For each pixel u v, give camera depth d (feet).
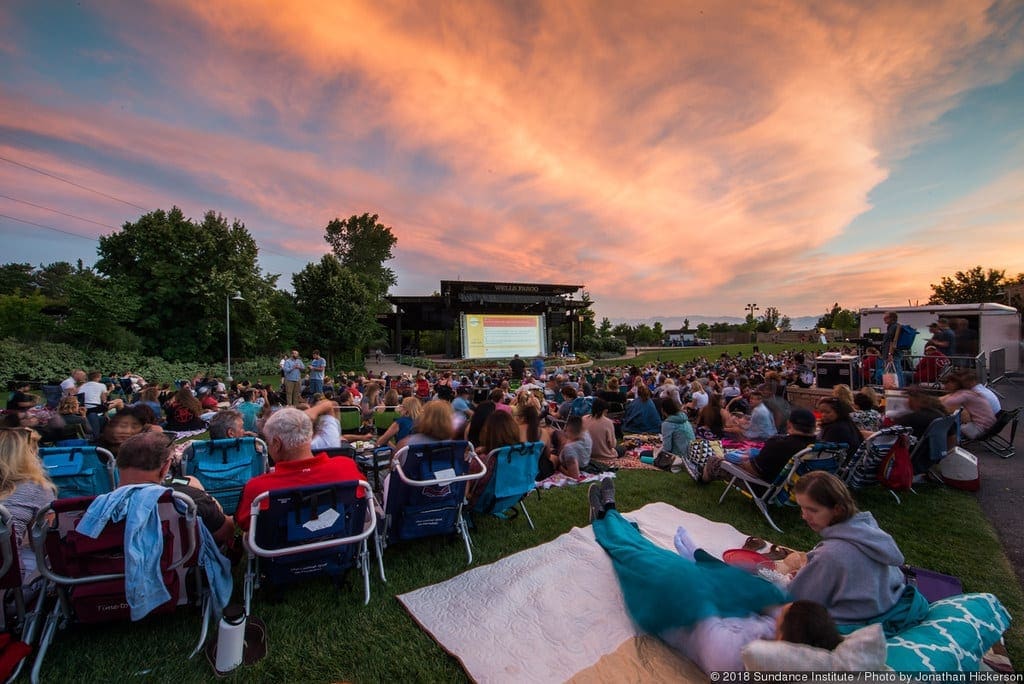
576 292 135.13
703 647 7.44
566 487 17.80
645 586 8.91
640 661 7.88
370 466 15.88
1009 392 39.04
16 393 22.26
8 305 78.18
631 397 36.45
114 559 7.59
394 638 8.65
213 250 95.50
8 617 7.78
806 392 35.63
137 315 88.53
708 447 18.15
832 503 7.55
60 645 8.21
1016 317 42.50
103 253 91.66
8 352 65.92
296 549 8.45
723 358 84.99
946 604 7.32
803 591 7.57
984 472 19.70
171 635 8.59
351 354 119.14
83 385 32.83
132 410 15.14
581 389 40.27
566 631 8.66
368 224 171.32
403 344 154.20
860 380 33.83
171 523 7.89
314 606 9.67
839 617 7.13
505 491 12.93
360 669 7.86
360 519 9.43
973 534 13.37
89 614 7.70
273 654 8.15
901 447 15.58
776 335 179.42
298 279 114.21
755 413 24.80
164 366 82.07
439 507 11.38
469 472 13.39
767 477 14.66
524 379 58.65
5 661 7.16
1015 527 14.16
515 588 10.04
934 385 30.60
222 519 9.26
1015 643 8.40
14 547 7.14
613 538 11.32
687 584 8.21
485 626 8.82
